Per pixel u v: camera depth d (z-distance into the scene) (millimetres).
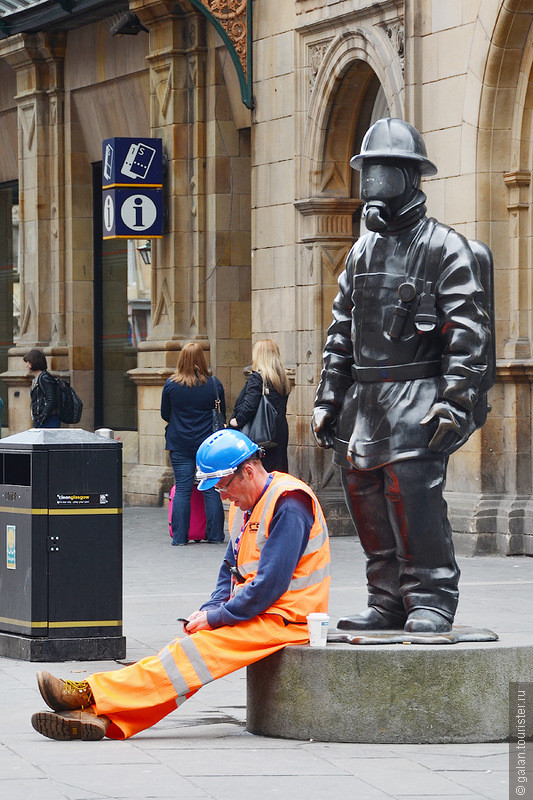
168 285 22922
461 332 8219
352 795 6836
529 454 16406
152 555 17312
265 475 8305
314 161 19406
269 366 17328
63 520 10719
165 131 22844
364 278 8484
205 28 22234
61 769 7375
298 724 8055
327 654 7980
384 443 8391
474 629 8570
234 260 22266
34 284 28141
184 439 18344
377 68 18016
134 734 8188
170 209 22734
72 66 26938
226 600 8531
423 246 8352
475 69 16328
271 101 20391
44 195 27875
